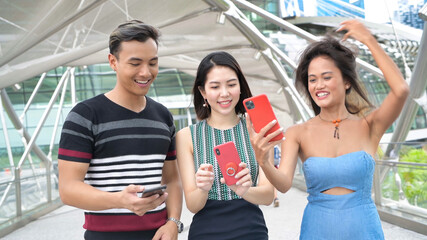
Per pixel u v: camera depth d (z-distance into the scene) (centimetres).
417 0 1239
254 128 211
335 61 244
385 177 725
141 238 235
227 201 243
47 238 710
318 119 266
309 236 242
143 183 234
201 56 1623
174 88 3106
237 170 213
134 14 862
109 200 197
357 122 255
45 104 2480
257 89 1842
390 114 239
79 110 225
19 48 646
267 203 240
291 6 1622
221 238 235
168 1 857
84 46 854
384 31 1300
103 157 228
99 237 231
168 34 1120
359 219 231
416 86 966
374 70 1096
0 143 2120
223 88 237
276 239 596
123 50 215
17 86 1086
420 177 624
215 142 254
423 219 605
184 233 649
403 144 740
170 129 265
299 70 263
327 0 1516
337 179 238
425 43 877
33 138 1340
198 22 1096
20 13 561
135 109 240
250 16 1773
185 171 252
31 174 981
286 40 1722
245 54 1480
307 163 249
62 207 1115
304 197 1006
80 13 668
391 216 660
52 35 685
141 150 235
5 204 809
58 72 2572
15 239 717
